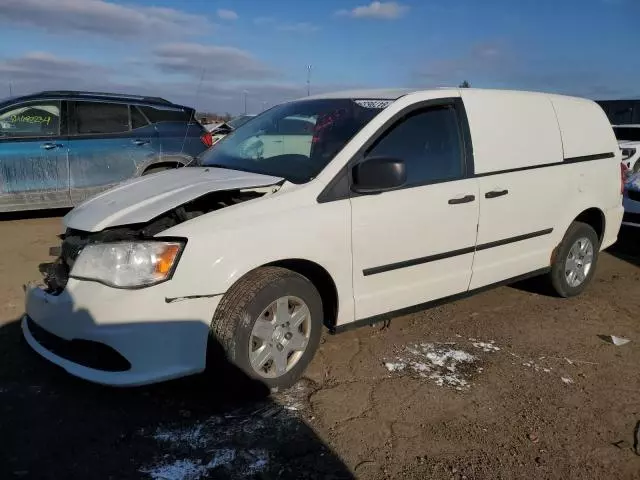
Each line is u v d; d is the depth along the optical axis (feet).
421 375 12.06
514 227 14.57
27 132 24.00
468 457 9.36
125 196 11.33
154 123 26.43
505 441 9.84
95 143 24.99
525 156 14.75
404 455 9.34
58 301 9.89
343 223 11.19
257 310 10.16
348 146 11.65
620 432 10.30
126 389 10.92
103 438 9.43
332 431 9.89
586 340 14.38
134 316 9.37
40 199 24.30
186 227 9.75
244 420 10.11
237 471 8.77
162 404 10.52
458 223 13.11
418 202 12.30
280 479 8.63
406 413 10.56
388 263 12.07
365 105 12.84
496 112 14.35
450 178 13.05
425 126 12.89
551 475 9.01
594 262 17.65
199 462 8.93
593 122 17.16
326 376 11.85
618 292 18.43
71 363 10.00
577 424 10.48
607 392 11.74
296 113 13.99
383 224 11.76
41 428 9.61
